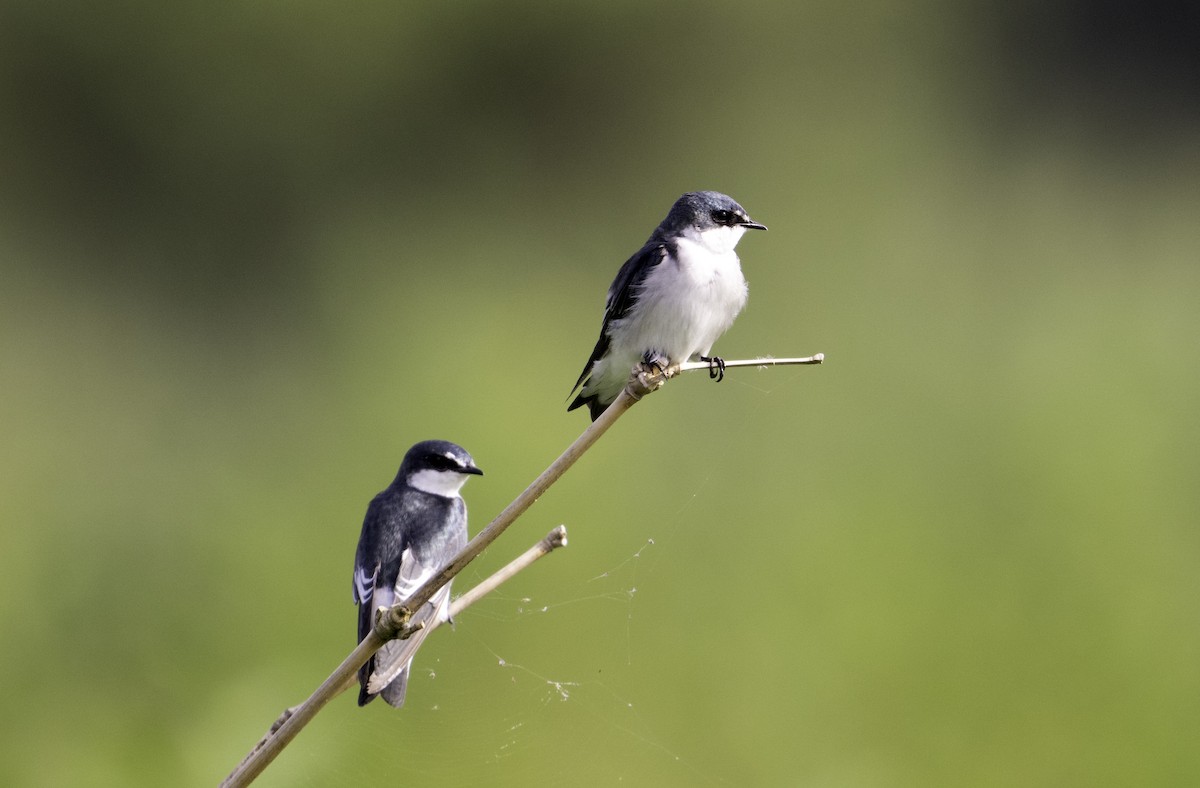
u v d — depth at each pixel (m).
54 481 15.46
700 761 11.11
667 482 14.02
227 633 12.11
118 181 25.22
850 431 14.84
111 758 10.59
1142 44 28.12
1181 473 13.26
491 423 14.42
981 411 14.77
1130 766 11.04
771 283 19.73
